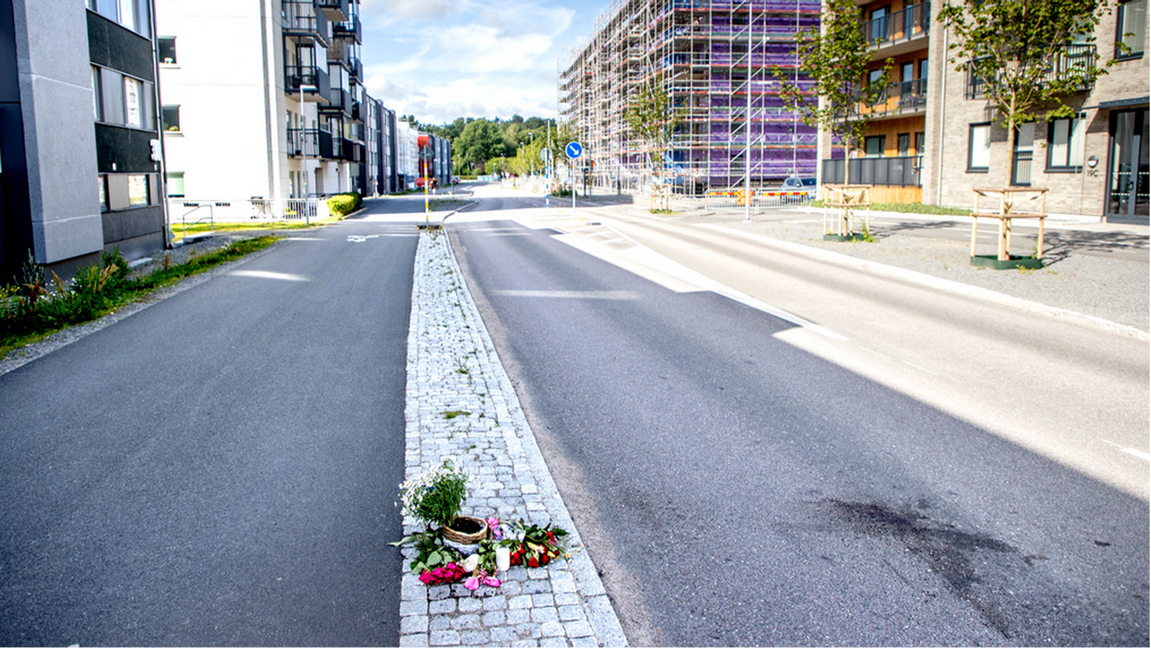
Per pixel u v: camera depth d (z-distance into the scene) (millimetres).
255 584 3764
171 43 31859
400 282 13719
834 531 4305
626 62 55031
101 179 16641
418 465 5176
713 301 11477
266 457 5371
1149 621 3447
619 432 5906
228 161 32469
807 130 49094
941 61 26828
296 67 35969
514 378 7457
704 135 47156
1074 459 5250
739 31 47000
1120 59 20062
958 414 6215
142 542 4180
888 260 14852
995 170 24766
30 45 12766
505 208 42344
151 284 13102
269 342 8906
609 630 3383
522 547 3896
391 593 3686
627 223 27625
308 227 28172
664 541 4219
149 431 5902
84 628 3420
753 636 3373
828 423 6043
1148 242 16125
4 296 10609
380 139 73938
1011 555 4023
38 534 4277
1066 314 9844
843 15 18203
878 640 3330
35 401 6680
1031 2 13516
